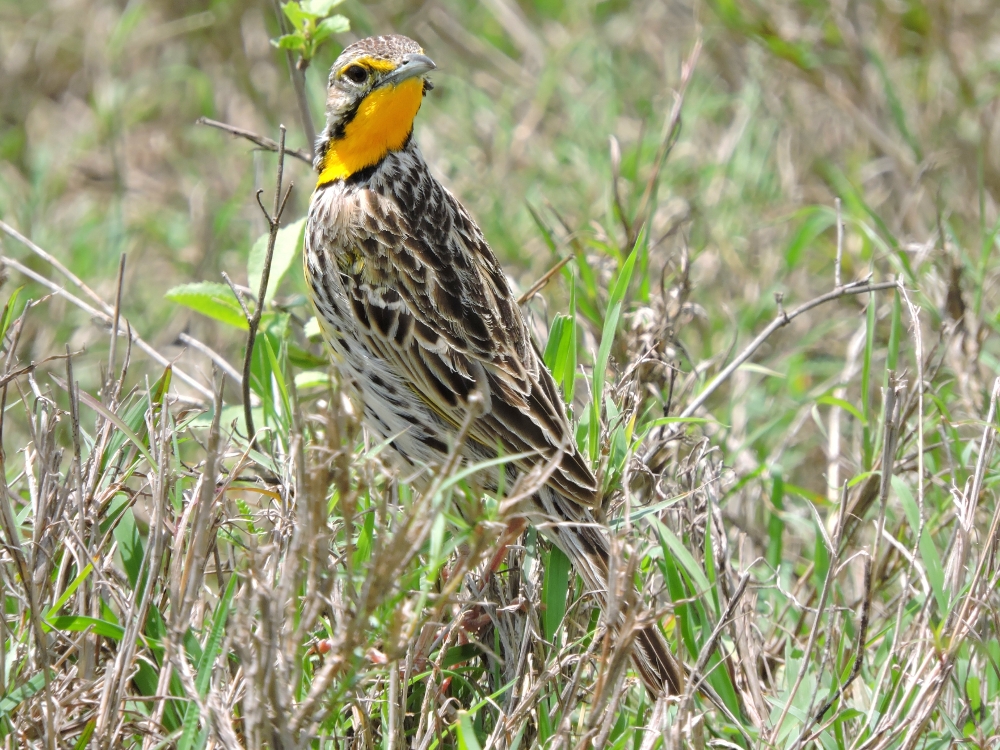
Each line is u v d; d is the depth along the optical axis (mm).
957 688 8742
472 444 9797
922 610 8898
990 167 15758
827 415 13180
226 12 18875
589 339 11570
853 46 16922
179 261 16281
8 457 11867
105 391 9273
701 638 8930
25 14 19859
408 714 8172
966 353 11867
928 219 15445
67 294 10891
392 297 9953
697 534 9508
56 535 8586
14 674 7895
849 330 14453
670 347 11039
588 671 8609
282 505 8586
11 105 19125
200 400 11844
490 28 19250
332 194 10195
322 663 8148
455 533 8922
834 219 14273
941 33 16828
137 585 8094
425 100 17875
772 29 16578
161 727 7766
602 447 9312
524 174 16453
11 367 9469
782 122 16938
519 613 8742
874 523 11133
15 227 16250
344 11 17984
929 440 11422
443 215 10203
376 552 7188
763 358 13727
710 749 8562
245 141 17750
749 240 15188
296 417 7336
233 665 8430
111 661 8102
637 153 13977
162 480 8250
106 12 19578
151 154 18641
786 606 9820
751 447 12461
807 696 8898
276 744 7227
